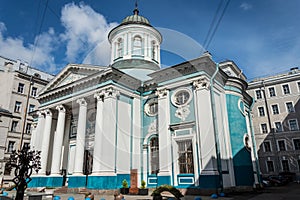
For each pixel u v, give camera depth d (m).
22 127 29.59
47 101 19.64
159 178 13.89
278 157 31.69
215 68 14.71
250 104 20.27
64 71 18.72
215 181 12.09
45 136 18.58
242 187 14.24
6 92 29.48
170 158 14.00
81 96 16.45
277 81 34.00
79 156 15.04
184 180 13.27
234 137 15.30
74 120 18.81
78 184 14.23
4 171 25.77
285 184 23.83
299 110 31.78
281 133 32.25
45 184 17.14
